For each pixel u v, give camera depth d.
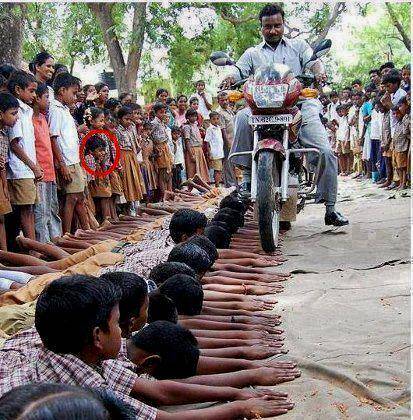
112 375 2.49
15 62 8.29
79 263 4.56
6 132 5.18
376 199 9.07
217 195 9.48
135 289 2.82
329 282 4.63
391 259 5.21
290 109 5.27
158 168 9.52
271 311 4.01
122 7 14.52
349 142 15.02
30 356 2.62
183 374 2.81
